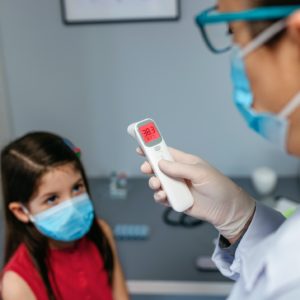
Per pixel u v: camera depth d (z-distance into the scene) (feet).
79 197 3.10
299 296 1.36
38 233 3.12
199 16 1.57
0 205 4.21
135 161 5.35
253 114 1.57
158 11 4.55
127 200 4.76
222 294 3.25
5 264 3.30
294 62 1.34
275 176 4.70
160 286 3.29
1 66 4.88
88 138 5.26
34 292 3.00
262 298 1.45
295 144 1.53
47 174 2.93
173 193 2.16
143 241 3.87
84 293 3.21
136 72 4.89
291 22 1.23
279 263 1.44
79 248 3.33
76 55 4.86
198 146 5.19
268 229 2.20
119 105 5.07
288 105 1.43
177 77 4.86
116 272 3.36
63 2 4.58
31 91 5.07
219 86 4.86
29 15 4.71
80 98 5.07
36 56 4.89
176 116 5.06
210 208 2.31
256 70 1.47
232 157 5.22
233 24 1.47
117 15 4.60
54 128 5.24
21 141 3.16
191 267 3.44
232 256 2.37
